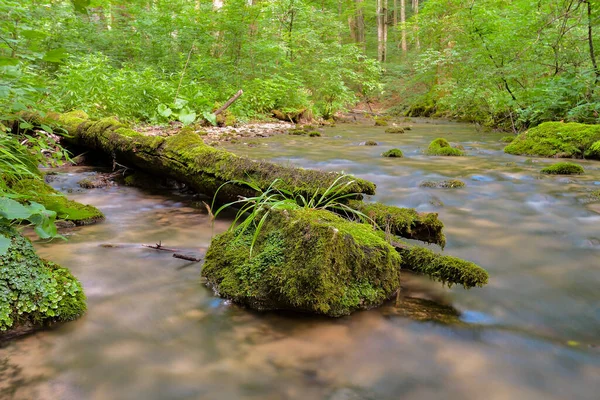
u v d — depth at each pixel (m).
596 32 8.07
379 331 1.76
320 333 1.75
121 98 8.77
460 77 11.37
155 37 12.64
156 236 2.95
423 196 4.11
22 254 1.83
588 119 7.69
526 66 8.88
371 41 30.31
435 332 1.75
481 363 1.54
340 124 13.95
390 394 1.38
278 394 1.37
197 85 10.91
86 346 1.62
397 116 18.56
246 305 1.97
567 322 1.83
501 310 1.94
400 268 2.36
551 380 1.45
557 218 3.42
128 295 2.04
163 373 1.47
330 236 1.90
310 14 16.03
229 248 2.21
